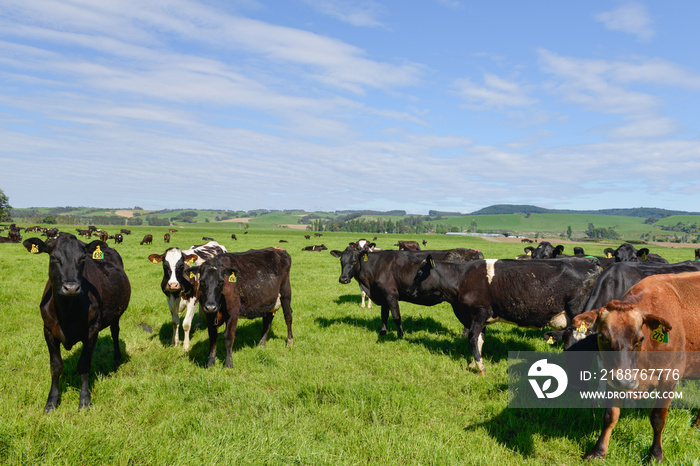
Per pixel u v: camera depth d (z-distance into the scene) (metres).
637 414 5.33
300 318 11.16
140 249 33.91
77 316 5.48
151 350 7.99
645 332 4.22
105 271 6.59
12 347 7.62
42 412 5.18
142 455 4.13
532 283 7.34
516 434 4.98
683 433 4.72
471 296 7.70
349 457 4.30
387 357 7.86
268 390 6.27
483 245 67.69
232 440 4.52
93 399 5.72
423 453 4.34
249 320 10.82
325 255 35.44
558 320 7.60
